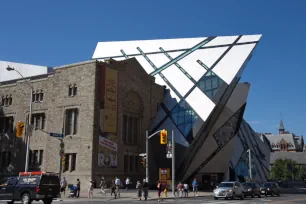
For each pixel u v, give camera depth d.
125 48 72.56
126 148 48.38
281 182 109.81
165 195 36.66
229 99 64.00
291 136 194.75
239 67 55.84
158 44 69.50
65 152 44.59
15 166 49.34
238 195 34.47
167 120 54.31
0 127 53.31
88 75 45.31
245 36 61.75
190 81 58.19
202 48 63.53
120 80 48.41
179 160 50.72
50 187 24.83
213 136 59.81
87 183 41.31
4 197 24.83
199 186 59.34
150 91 55.47
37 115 49.41
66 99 46.53
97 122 43.97
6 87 53.97
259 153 88.38
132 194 38.31
